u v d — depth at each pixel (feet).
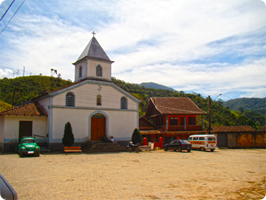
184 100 135.54
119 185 30.58
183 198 25.25
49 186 29.96
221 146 112.98
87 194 26.53
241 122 235.81
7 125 71.61
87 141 80.89
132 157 62.13
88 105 82.64
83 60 88.58
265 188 29.55
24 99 218.59
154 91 391.04
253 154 76.79
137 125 93.71
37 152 60.75
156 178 34.96
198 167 45.68
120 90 91.15
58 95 76.74
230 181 33.32
